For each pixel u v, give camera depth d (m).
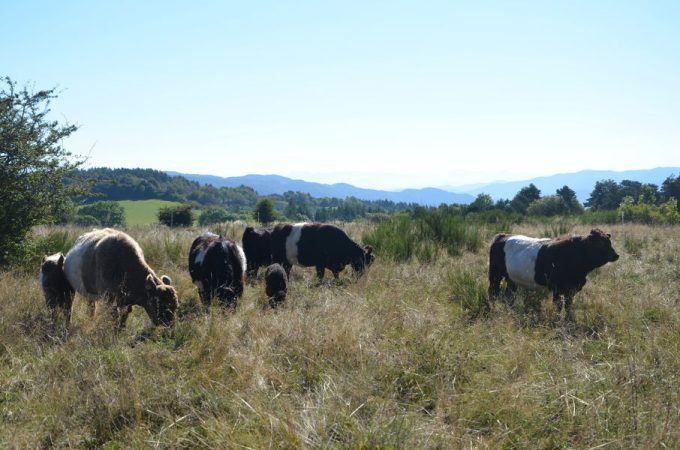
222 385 4.84
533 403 4.62
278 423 4.06
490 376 5.18
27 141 10.18
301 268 11.89
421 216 14.61
